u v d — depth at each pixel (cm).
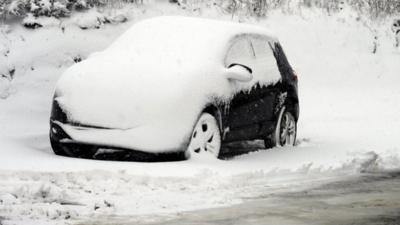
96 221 666
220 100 1059
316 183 909
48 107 1488
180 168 948
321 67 2002
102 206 731
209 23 1169
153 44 1116
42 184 781
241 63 1152
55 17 1681
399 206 755
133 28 1188
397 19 2234
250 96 1149
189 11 1941
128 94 1005
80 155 1035
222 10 2002
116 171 916
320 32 2084
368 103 1866
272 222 671
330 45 2069
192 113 1001
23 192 775
